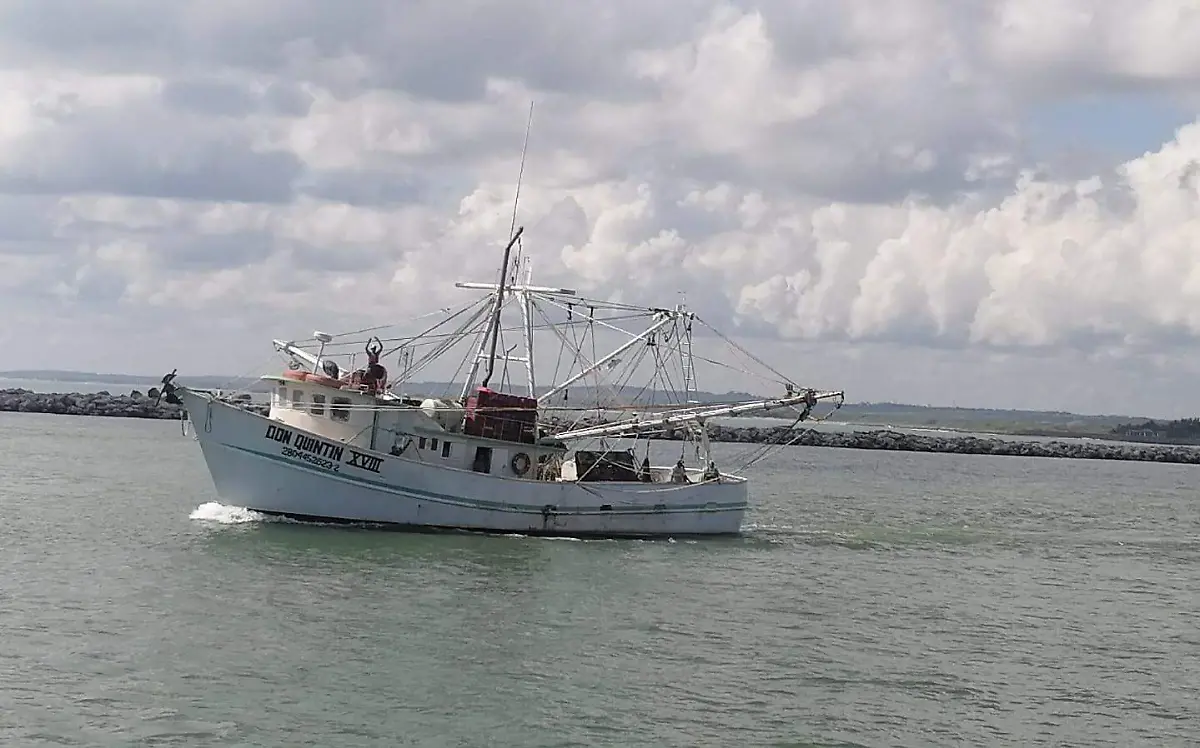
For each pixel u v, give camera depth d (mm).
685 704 36844
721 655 42531
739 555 63750
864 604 52750
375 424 62125
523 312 67938
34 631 41188
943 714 37469
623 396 69688
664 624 46594
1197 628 51812
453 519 62812
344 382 63219
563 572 55375
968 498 118062
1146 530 92500
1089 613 54062
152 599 46344
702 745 33500
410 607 46906
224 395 65250
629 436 75062
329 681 37188
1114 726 37312
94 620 42938
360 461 61062
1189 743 36062
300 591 48625
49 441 128750
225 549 56250
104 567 51938
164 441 136750
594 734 33875
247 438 60812
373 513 62000
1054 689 40875
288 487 61281
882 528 82750
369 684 37094
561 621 46125
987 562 67875
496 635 43500
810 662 42312
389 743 32469
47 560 53188
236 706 34562
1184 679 43000
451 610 46812
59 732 32062
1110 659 45438
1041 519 97812
